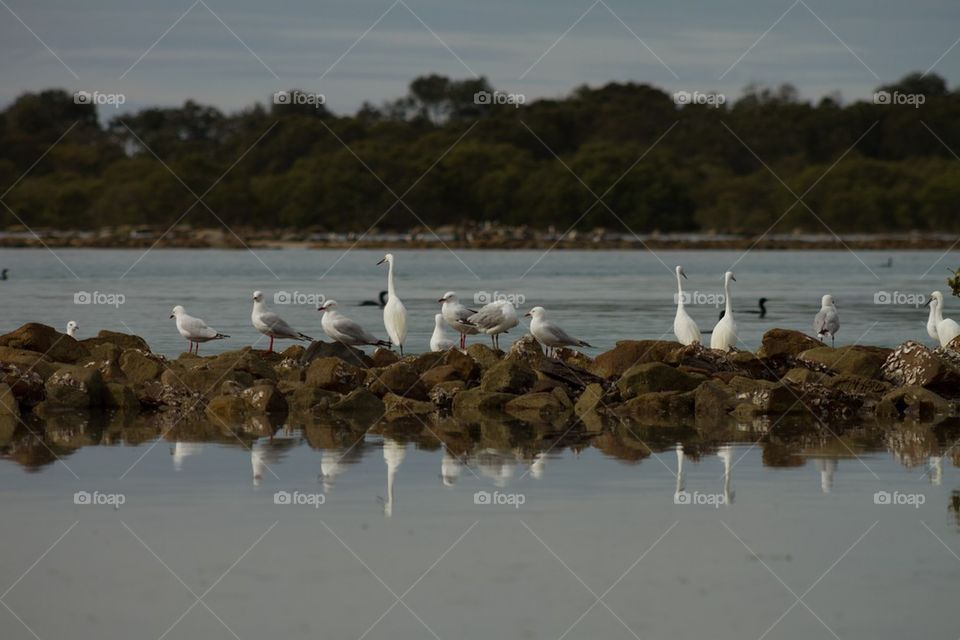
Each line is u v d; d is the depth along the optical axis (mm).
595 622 11703
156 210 122438
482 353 26016
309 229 118750
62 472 17344
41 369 24219
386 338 34812
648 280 65938
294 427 21250
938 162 126562
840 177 122438
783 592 12492
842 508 15453
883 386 23656
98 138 138875
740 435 20531
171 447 19234
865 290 57594
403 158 125125
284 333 27000
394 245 113375
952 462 18125
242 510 15328
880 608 12078
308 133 133250
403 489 16406
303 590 12570
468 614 11953
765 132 133125
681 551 13750
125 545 13945
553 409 23219
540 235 117188
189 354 26500
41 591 12539
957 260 90438
